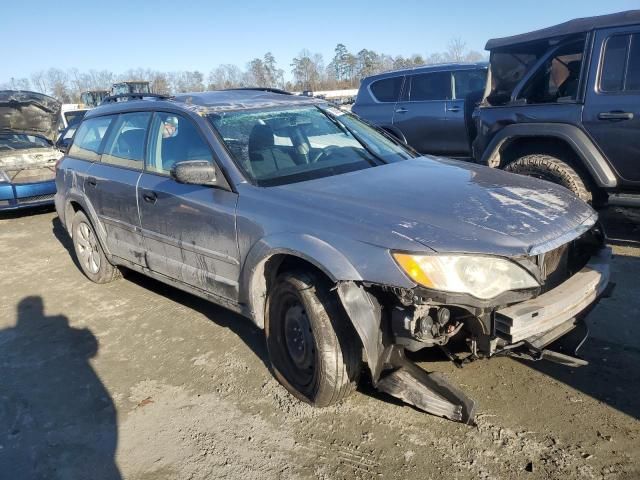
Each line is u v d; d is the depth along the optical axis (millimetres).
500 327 2596
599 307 4105
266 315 3334
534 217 2906
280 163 3695
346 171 3695
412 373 2832
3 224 8922
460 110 8641
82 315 4801
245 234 3320
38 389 3652
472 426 2891
